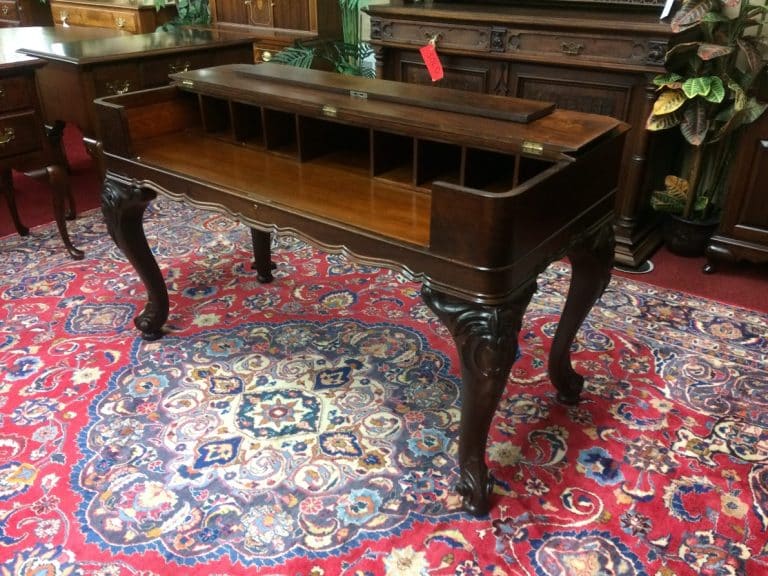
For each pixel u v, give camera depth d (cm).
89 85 299
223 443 189
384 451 187
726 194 287
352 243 155
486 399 150
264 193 173
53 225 340
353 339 240
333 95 191
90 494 171
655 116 273
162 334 242
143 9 445
